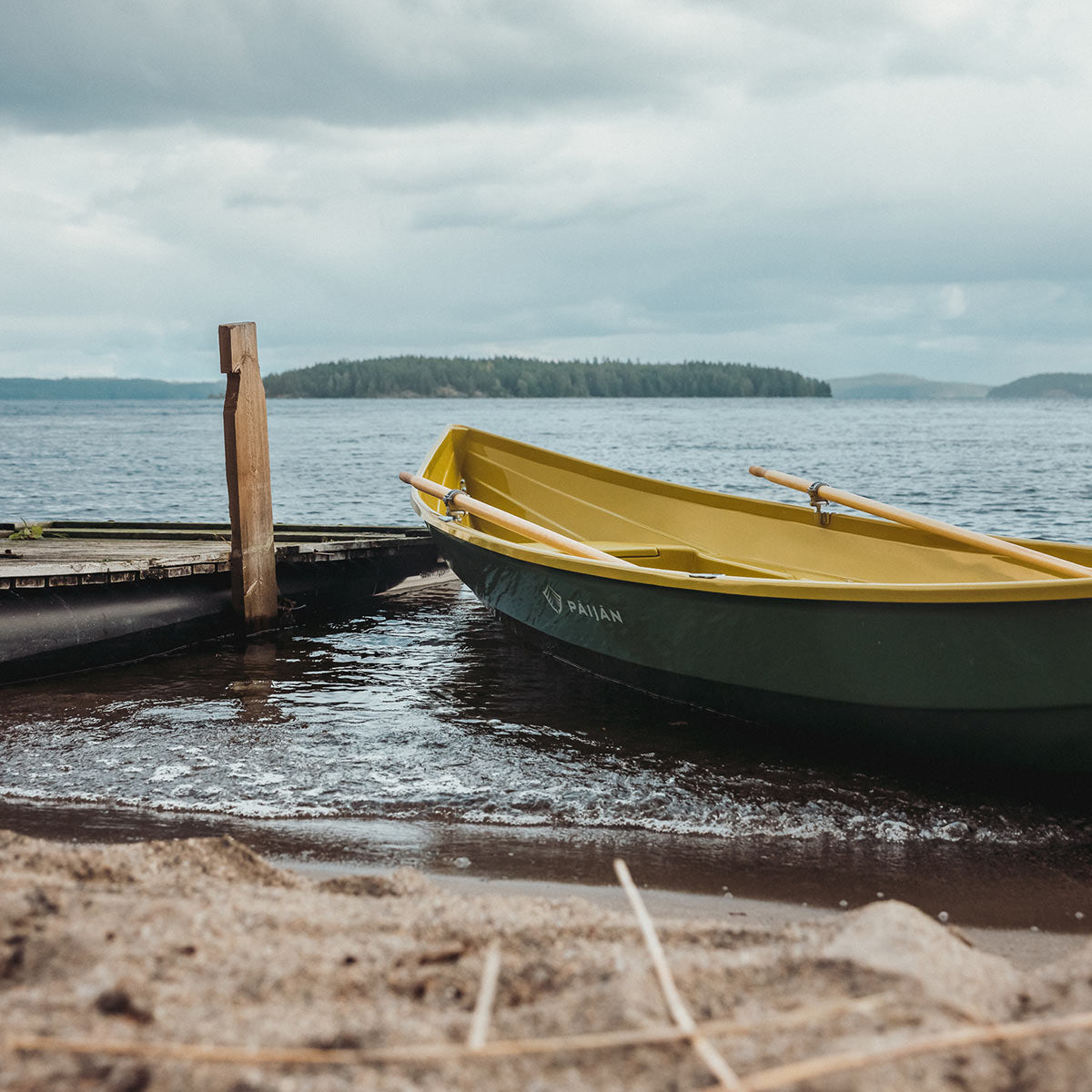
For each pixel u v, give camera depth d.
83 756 4.58
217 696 5.66
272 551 7.41
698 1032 1.76
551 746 4.80
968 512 14.90
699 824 3.91
